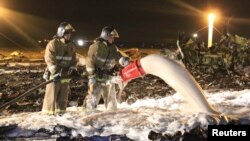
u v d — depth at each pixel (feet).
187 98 27.55
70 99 38.24
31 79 47.88
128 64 29.96
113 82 30.17
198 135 23.17
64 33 29.12
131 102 37.04
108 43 29.76
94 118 26.18
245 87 43.80
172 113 27.14
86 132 24.34
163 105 32.32
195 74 50.24
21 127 25.18
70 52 29.40
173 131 23.54
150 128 24.18
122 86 30.50
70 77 29.66
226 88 43.47
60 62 29.04
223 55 52.65
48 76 29.27
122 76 30.09
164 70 28.19
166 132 23.44
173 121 25.17
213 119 24.20
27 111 33.71
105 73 29.71
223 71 51.37
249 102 32.07
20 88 42.29
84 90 41.98
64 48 29.09
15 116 29.04
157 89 43.70
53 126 25.13
